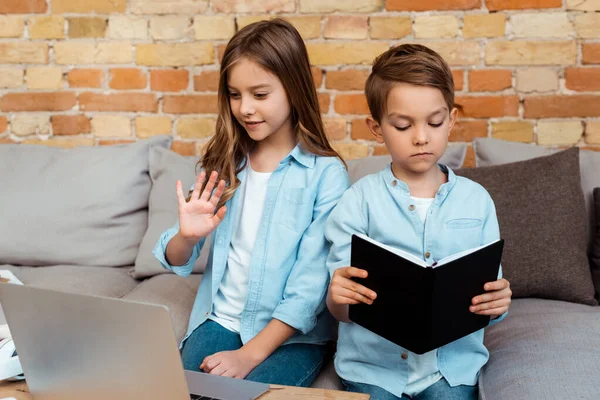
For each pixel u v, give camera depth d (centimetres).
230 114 160
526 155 195
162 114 245
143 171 219
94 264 211
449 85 131
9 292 100
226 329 155
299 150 161
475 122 227
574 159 180
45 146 228
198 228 137
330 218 147
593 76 219
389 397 132
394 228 138
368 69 231
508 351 143
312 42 232
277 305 154
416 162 130
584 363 132
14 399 105
